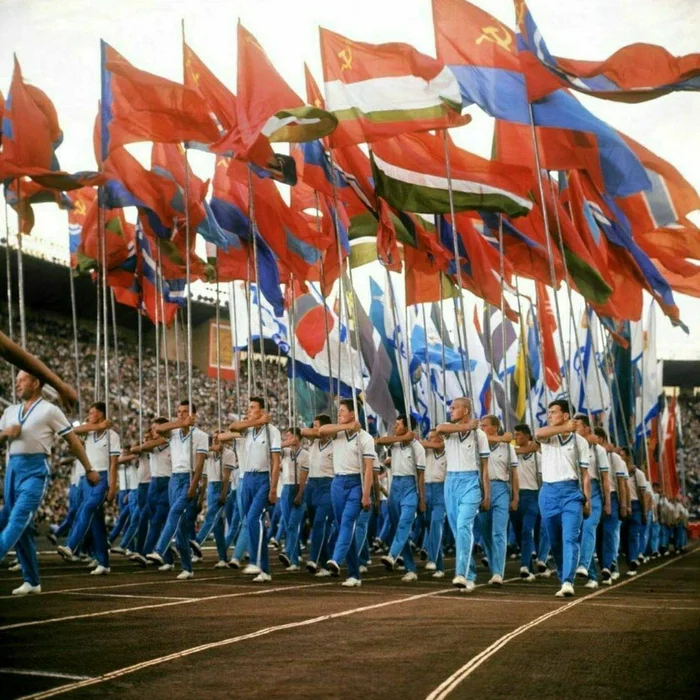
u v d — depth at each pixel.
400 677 4.84
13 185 16.27
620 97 12.97
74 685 4.57
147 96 14.30
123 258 18.08
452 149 14.64
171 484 12.48
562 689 4.57
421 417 22.56
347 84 13.71
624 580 13.68
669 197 14.64
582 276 16.47
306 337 19.19
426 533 17.38
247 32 14.12
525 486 13.97
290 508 14.52
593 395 22.11
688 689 4.59
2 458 26.41
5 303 37.53
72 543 12.41
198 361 42.47
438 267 16.78
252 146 13.74
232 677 4.81
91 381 37.53
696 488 47.28
